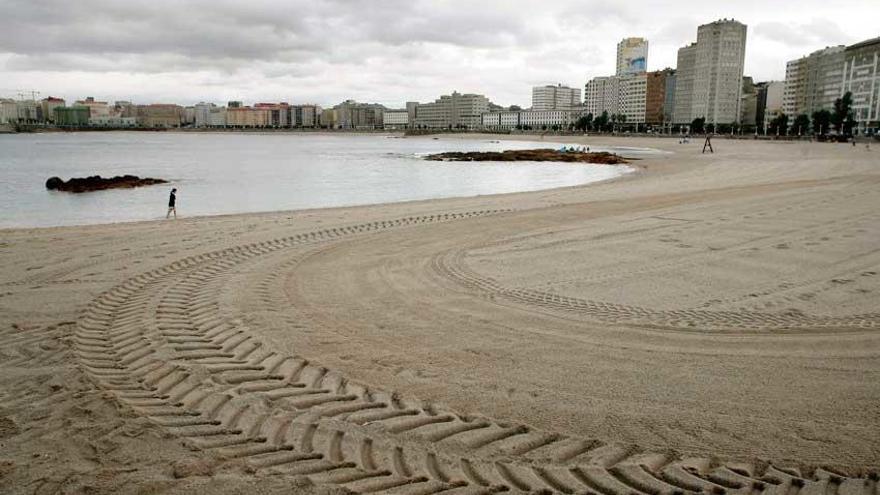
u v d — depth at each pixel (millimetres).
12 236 14523
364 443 5027
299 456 4793
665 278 10805
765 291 9859
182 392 6031
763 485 4395
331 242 14242
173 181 36750
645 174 38125
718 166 42031
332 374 6477
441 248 13547
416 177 40125
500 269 11555
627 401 5824
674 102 198250
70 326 8000
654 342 7492
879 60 136250
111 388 6094
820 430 5219
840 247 13031
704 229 15484
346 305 9141
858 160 44156
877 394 5938
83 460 4672
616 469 4617
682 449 4926
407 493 4281
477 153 66812
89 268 11414
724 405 5723
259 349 7230
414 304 9195
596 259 12359
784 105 186125
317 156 72062
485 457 4816
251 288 10109
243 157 69500
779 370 6566
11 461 4637
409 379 6352
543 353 7117
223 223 17047
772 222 16266
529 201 22453
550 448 4953
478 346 7355
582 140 131875
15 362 6727
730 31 175500
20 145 110438
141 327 8000
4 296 9406
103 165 52875
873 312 8664
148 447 4895
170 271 11281
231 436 5141
